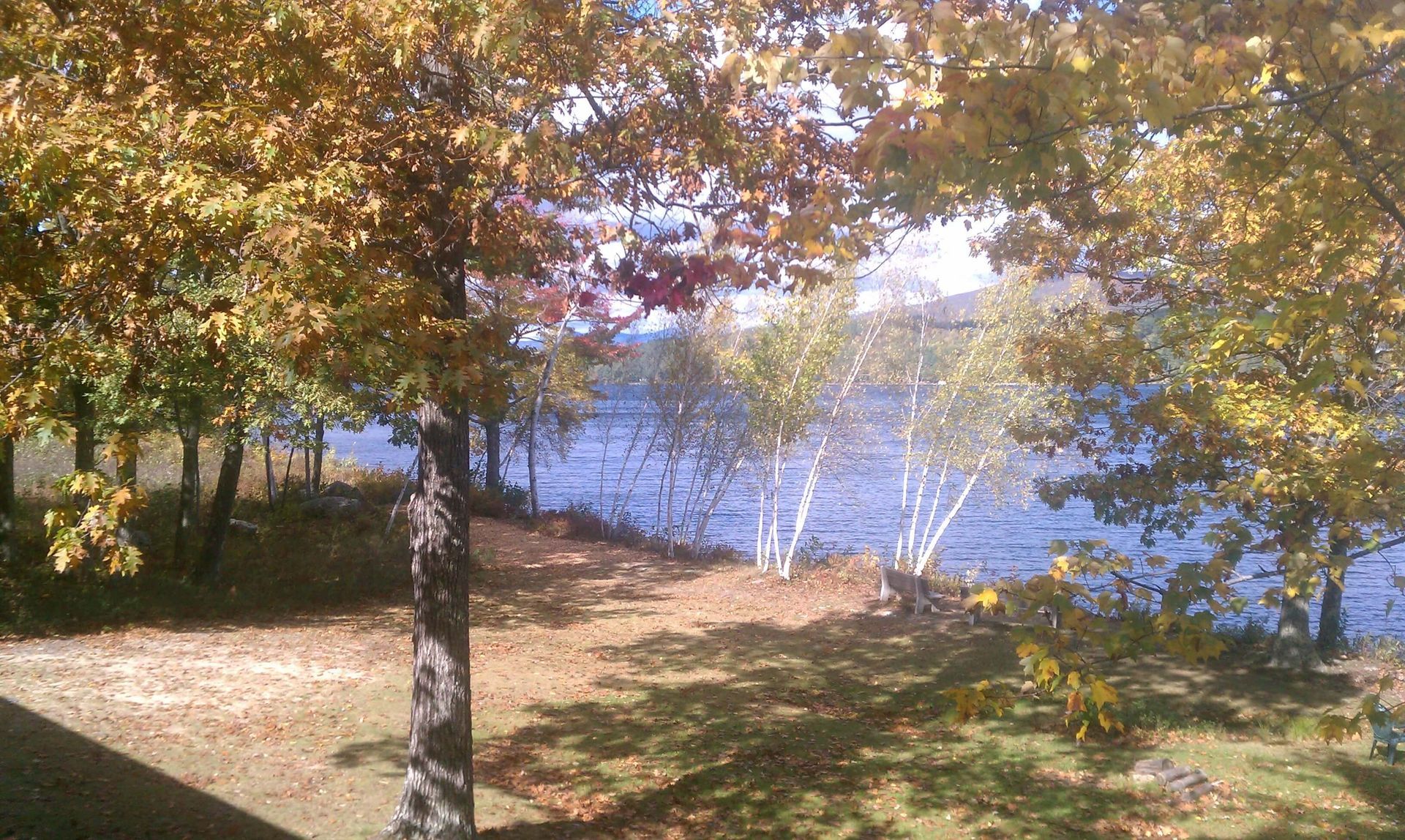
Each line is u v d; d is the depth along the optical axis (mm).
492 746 11984
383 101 8477
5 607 15977
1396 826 10242
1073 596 4496
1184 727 14016
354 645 16797
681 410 29453
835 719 14078
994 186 4746
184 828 8586
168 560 21359
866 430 28234
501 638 18391
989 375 25531
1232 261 6246
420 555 8445
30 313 5668
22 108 5242
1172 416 10820
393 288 6277
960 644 19078
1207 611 4297
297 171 6703
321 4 8094
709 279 7789
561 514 34125
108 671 13875
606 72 8789
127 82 6980
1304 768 12305
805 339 25984
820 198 5441
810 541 30047
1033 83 4426
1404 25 4879
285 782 9992
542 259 9953
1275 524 4984
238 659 15203
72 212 5840
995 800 10922
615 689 15164
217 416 17672
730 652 18125
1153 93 4375
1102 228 9516
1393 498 4945
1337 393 11086
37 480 26500
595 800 10438
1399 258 6547
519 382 26922
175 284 11734
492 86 9336
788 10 9031
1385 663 17766
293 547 24000
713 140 8766
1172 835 10000
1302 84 5539
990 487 27844
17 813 8406
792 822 10102
